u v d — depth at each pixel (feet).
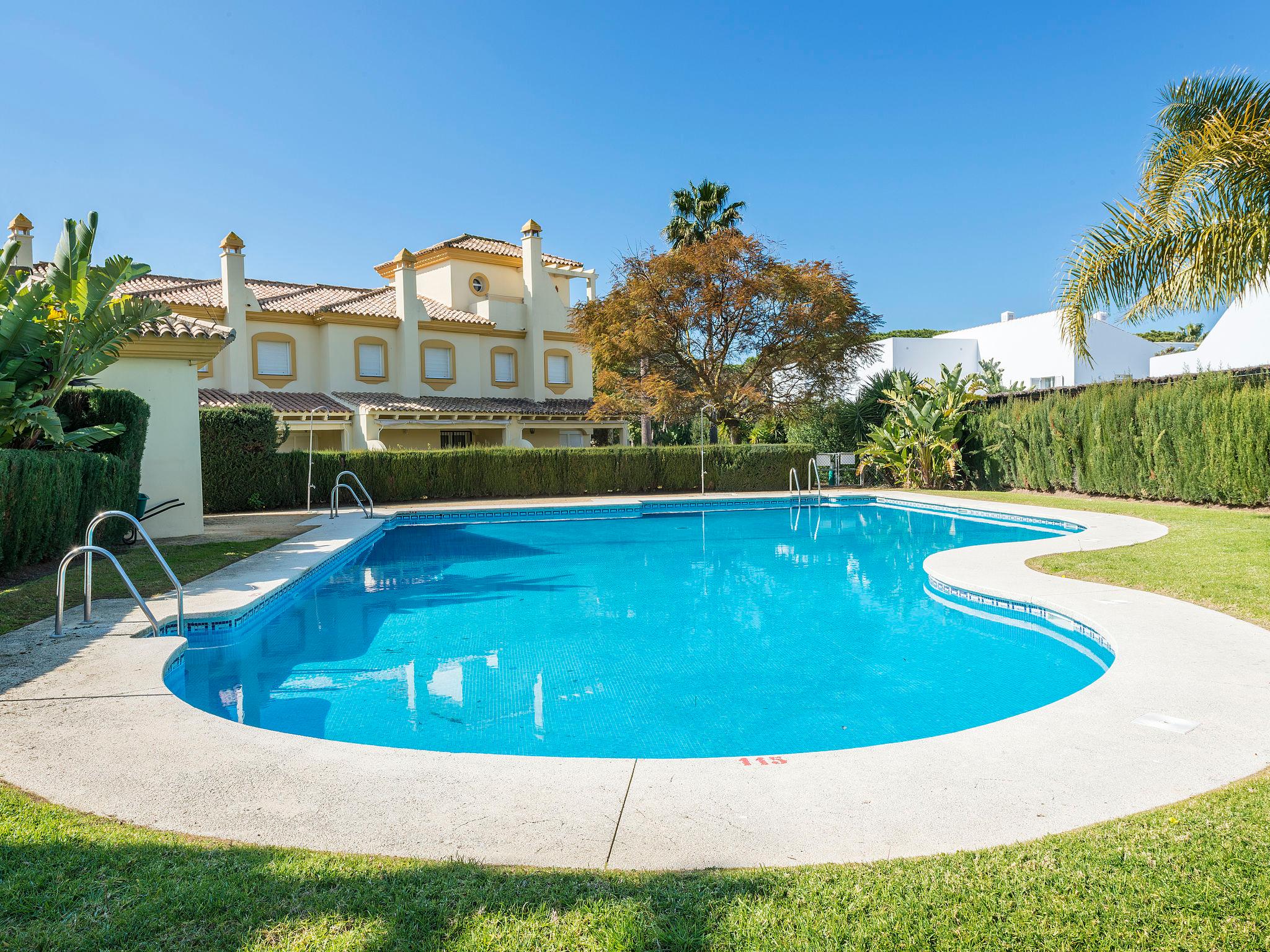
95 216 34.37
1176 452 53.52
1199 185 32.35
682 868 8.42
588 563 39.58
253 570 30.78
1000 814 9.82
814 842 9.08
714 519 60.59
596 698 18.53
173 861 8.30
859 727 16.55
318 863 8.29
